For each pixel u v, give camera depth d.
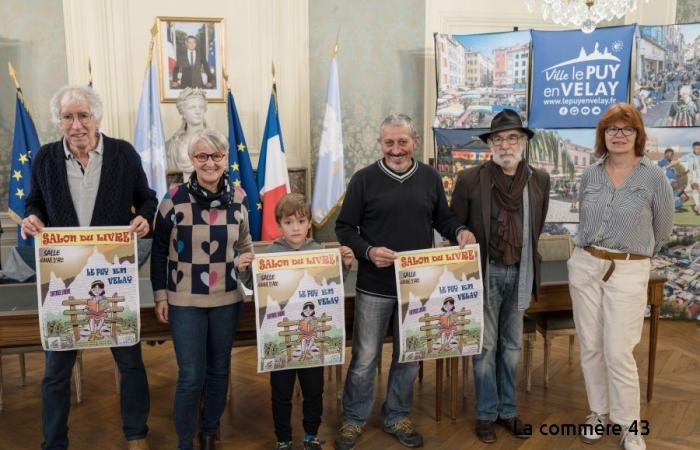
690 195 4.39
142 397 2.47
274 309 2.34
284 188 4.51
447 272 2.48
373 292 2.49
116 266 2.26
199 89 4.47
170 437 2.76
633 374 2.56
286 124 4.91
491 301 2.61
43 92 4.61
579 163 4.53
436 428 2.85
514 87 4.53
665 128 4.36
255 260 2.32
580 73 4.44
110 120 4.67
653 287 2.98
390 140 2.39
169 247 2.29
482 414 2.72
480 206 2.56
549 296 2.95
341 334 2.42
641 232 2.49
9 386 3.36
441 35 4.58
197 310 2.27
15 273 3.30
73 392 3.27
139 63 4.69
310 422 2.51
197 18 4.69
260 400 3.19
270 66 4.84
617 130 2.45
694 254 4.45
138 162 2.38
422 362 3.40
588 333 2.64
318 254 2.39
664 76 4.32
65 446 2.40
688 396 3.18
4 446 2.68
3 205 4.63
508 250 2.53
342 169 4.65
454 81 4.61
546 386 3.32
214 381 2.39
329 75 4.84
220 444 2.71
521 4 5.09
